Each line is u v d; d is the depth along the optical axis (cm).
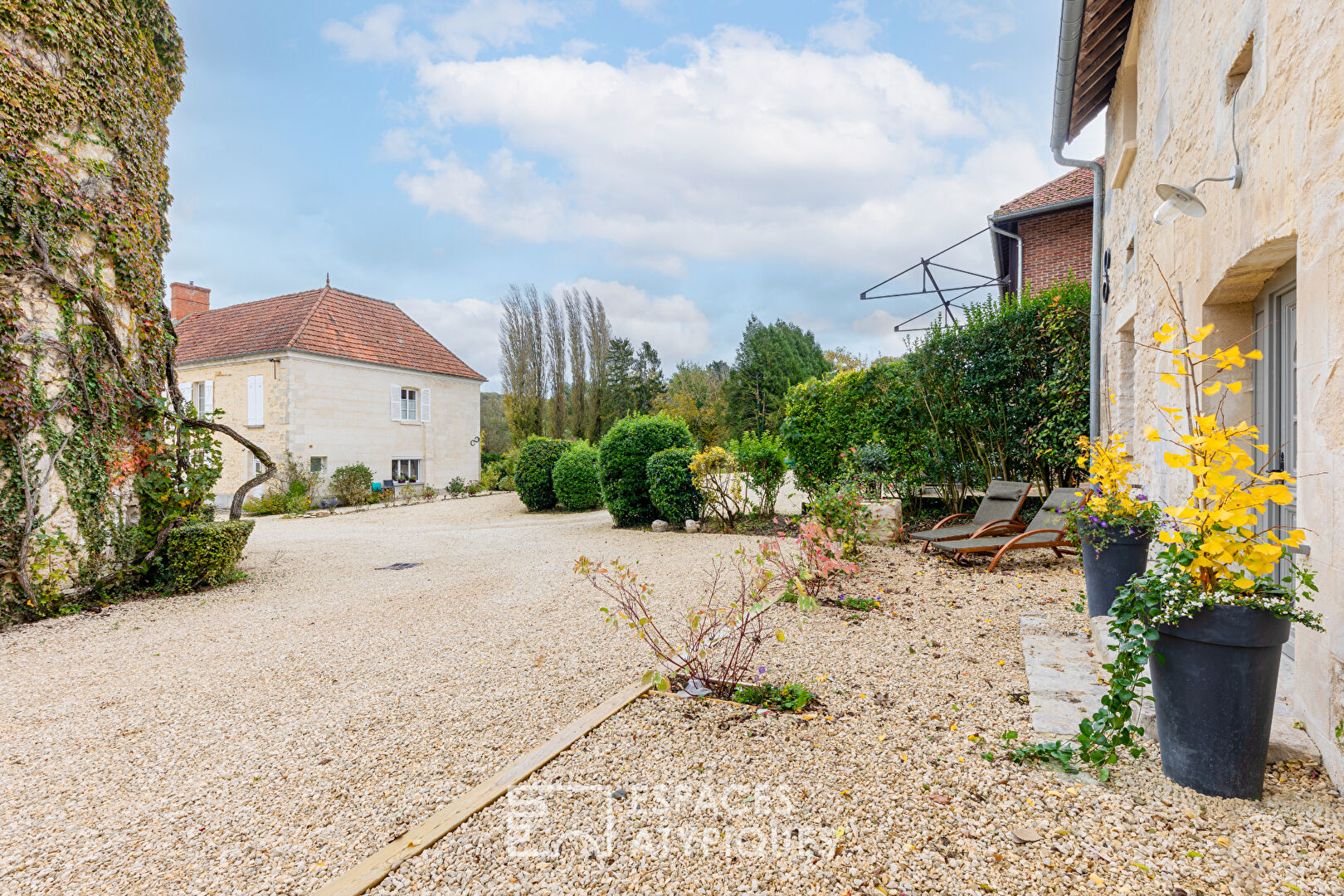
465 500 1727
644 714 286
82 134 571
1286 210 234
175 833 216
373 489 1689
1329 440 201
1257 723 192
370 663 395
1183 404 368
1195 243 352
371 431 1766
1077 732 247
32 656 428
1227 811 190
